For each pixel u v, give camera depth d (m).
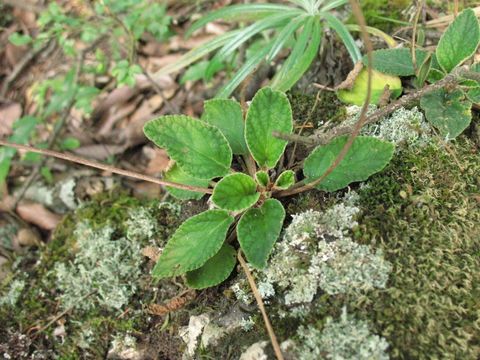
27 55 0.33
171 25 0.32
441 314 0.14
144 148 0.29
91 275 0.19
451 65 0.17
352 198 0.16
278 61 0.26
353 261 0.14
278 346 0.14
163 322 0.18
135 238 0.20
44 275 0.21
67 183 0.27
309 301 0.14
